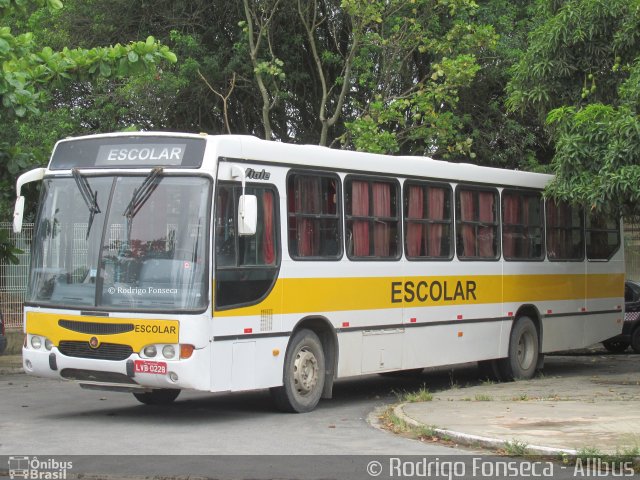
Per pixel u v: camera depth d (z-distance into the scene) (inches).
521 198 695.7
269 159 488.7
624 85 631.8
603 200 604.1
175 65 985.5
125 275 451.2
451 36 939.3
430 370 790.5
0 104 574.9
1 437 422.3
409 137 953.5
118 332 446.6
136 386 450.6
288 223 498.0
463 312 629.0
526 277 693.3
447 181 623.2
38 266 476.4
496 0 1052.5
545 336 715.4
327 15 1043.3
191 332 437.4
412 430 437.1
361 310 544.1
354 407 541.6
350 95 1075.9
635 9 657.0
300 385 504.4
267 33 997.2
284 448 396.8
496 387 623.5
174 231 449.4
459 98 1015.0
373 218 559.2
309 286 507.8
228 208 462.3
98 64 609.0
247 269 468.1
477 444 396.8
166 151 460.4
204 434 434.0
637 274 1178.0
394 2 937.5
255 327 471.5
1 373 734.5
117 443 406.9
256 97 1063.0
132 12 1038.4
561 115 641.0
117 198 460.4
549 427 423.5
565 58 693.9
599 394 570.6
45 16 999.6
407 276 580.7
